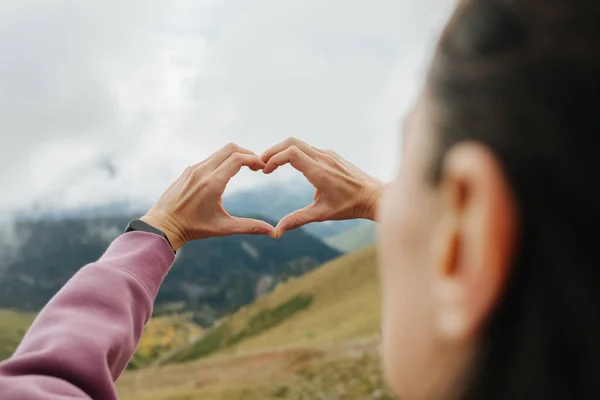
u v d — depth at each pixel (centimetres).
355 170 55
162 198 51
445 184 15
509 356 14
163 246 47
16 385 32
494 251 13
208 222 50
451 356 15
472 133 14
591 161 13
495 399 14
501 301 13
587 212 13
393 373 16
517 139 13
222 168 51
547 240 13
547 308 13
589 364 13
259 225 52
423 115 16
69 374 35
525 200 13
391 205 17
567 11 14
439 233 15
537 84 14
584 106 13
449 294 14
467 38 15
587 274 13
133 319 41
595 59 13
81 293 40
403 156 17
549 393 13
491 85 14
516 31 14
